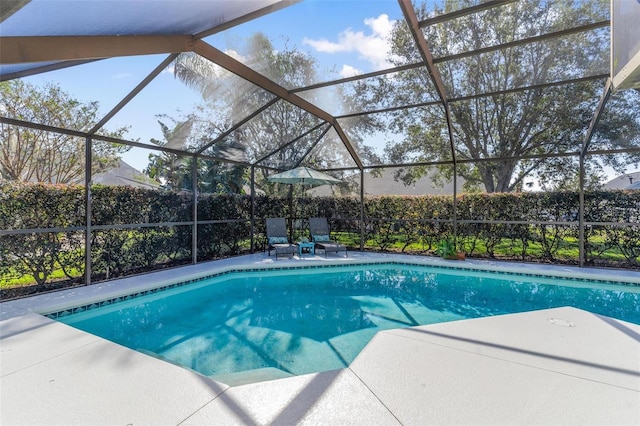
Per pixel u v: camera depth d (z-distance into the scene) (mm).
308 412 2070
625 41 2088
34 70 4312
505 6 5160
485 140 8172
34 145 5523
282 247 8766
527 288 6746
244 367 3461
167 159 9305
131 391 2330
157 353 3830
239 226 9570
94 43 3607
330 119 8273
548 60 5797
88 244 5891
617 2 2299
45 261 5508
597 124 6605
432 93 7020
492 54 6020
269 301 5945
